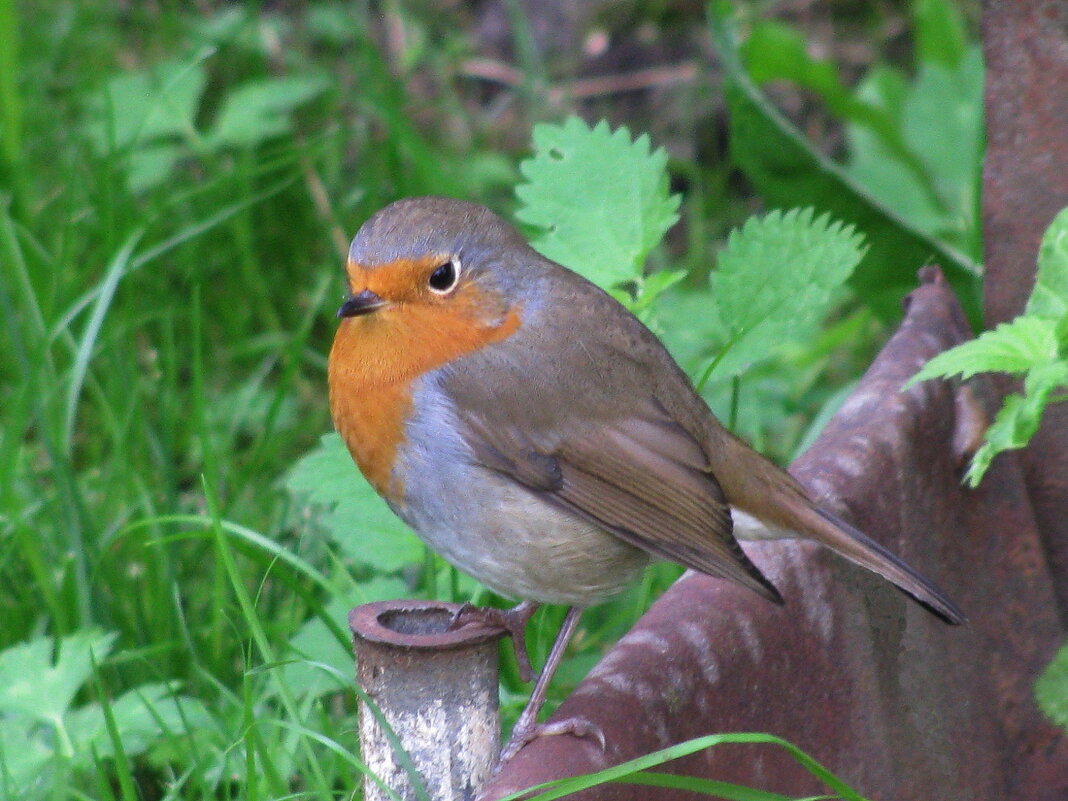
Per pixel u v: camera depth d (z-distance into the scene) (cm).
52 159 1084
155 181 1034
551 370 549
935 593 491
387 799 476
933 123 1067
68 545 772
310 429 941
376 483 562
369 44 1125
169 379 889
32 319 867
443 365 544
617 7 1237
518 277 557
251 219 1044
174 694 586
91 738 596
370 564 680
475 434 543
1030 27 577
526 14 1261
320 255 1058
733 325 644
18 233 933
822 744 496
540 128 679
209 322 1012
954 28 1078
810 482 524
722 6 837
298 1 1299
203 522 659
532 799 393
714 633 457
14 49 980
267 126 1062
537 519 546
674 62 1217
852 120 1045
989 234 601
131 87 1087
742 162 828
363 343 544
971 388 587
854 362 1002
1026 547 581
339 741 625
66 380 862
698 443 552
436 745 467
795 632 485
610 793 419
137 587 738
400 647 457
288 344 973
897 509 541
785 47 1019
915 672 537
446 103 1172
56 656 703
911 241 810
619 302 588
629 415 552
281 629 705
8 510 757
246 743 528
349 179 1147
